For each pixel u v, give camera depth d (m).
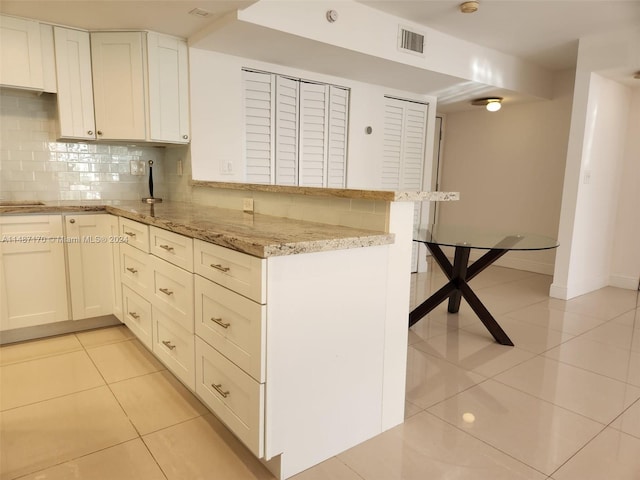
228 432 1.84
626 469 1.63
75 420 1.90
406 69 3.45
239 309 1.50
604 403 2.11
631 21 3.27
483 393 2.20
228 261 1.55
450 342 2.88
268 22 2.55
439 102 4.96
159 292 2.18
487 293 4.14
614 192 4.34
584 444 1.78
